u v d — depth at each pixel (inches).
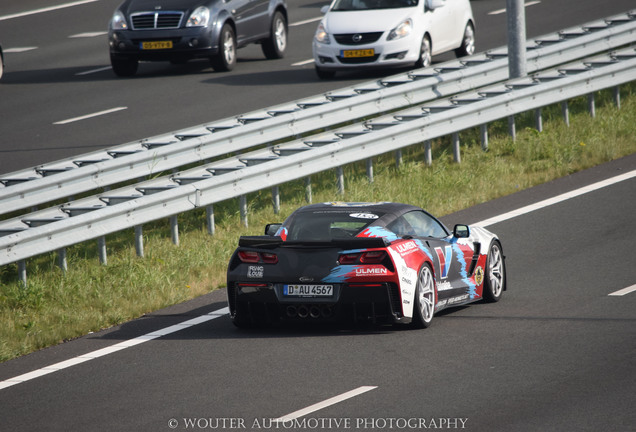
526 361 1226.6
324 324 1478.8
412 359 1254.9
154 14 3673.7
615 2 4995.1
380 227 1432.1
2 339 1433.3
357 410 1054.4
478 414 1030.4
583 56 3469.5
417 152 2815.0
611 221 2094.0
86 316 1546.5
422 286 1423.5
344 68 3459.6
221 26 3720.5
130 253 1967.3
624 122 2997.0
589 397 1074.1
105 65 4128.9
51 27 5172.2
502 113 2741.1
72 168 2206.0
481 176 2544.3
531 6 5049.2
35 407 1125.7
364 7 3567.9
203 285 1764.3
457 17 3703.3
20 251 1680.6
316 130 2940.5
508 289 1668.3
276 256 1401.3
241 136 2458.2
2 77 3941.9
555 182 2501.2
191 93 3420.3
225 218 2230.6
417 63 3457.2
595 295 1577.3
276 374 1209.4
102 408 1105.4
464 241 1568.7
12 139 2886.3
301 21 5039.4
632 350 1256.2
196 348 1360.7
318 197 2379.4
